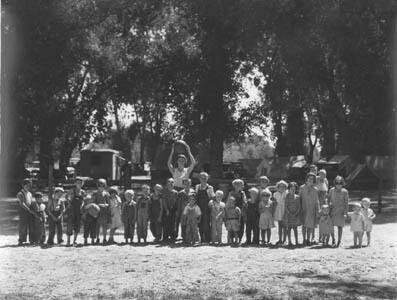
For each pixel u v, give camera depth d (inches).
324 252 567.8
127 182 1525.6
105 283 414.9
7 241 672.4
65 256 539.2
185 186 642.8
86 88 2049.7
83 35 1616.6
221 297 361.4
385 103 1454.2
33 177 1972.2
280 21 1441.9
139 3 1893.5
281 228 634.2
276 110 1999.3
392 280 428.8
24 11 1396.4
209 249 582.9
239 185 636.1
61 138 2106.3
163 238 643.5
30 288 396.2
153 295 365.1
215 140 1939.0
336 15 1312.7
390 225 829.8
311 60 1521.9
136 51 2001.7
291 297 362.0
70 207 636.1
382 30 1341.0
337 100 1638.8
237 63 1945.1
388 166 1244.5
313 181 627.2
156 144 2588.6
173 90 2006.6
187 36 2006.6
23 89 1456.7
